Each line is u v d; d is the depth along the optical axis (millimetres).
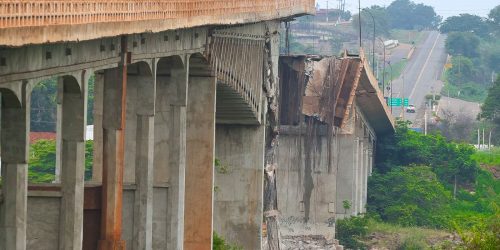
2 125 37094
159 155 56688
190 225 61469
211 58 60219
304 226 100125
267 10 70000
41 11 34031
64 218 42156
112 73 45656
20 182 37281
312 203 100250
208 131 61188
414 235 100125
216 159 78000
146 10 43844
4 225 37312
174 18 47500
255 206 78188
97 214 45969
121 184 46250
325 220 100250
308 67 96062
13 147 37188
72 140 41750
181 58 53875
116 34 40062
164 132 56438
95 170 56188
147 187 49625
